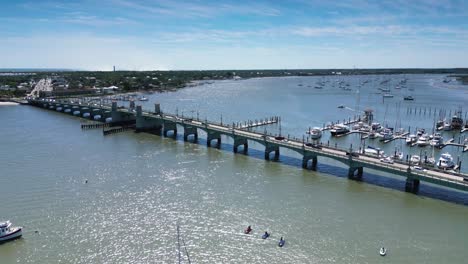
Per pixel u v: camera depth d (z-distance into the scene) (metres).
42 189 81.06
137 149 119.44
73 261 55.00
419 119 190.75
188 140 135.50
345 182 89.38
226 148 123.19
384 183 89.00
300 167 101.44
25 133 142.00
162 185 84.75
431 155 121.25
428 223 67.94
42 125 161.75
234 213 70.44
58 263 54.47
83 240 60.53
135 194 79.06
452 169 97.06
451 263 55.38
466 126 166.88
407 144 136.50
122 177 89.94
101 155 110.38
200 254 57.00
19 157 106.06
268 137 114.50
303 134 149.75
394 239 61.88
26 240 60.41
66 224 65.56
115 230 63.75
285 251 57.91
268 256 56.59
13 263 54.31
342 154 96.19
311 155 101.50
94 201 75.19
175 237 61.75
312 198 78.69
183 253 57.19
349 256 56.72
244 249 58.41
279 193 81.12
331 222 67.50
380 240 61.53
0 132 143.38
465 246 60.09
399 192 83.31
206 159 108.44
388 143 138.75
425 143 134.00
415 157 110.31
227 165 102.31
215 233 63.12
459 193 83.25
